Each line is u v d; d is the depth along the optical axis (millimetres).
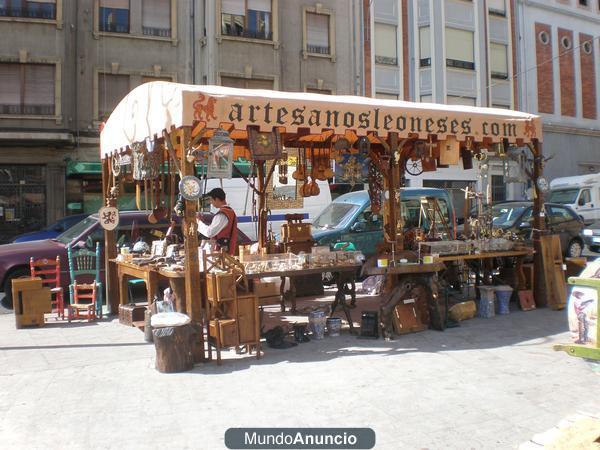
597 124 29203
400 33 23922
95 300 8156
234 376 5227
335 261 6965
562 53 27984
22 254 9266
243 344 5754
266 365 5578
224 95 5801
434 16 24016
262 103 5992
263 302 7648
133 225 9680
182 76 20203
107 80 19297
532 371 5301
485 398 4582
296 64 21781
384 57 23688
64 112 18359
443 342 6453
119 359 5906
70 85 18547
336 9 22547
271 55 20953
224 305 5816
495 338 6609
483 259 8703
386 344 6391
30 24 18062
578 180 20234
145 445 3758
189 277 5766
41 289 7668
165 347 5355
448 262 8883
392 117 6844
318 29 22344
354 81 22906
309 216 14430
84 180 19156
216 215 6809
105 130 8695
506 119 7820
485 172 8906
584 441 3066
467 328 7129
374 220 11641
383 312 6637
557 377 5113
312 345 6395
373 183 8805
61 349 6371
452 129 7305
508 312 8023
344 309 7023
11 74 18062
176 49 20109
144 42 19625
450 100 24453
